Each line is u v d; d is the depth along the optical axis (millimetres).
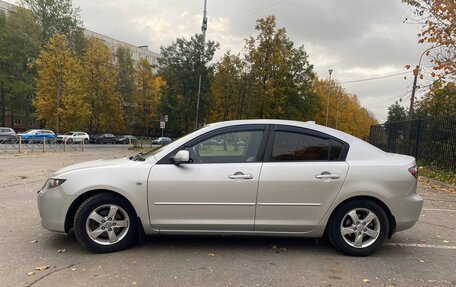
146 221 4203
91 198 4176
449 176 11523
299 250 4469
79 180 4176
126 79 55188
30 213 6016
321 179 4199
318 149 4371
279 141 4359
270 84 28766
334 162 4305
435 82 12359
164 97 39812
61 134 40062
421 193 9336
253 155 4312
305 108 34188
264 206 4191
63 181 4203
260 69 28547
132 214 4285
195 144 4352
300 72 34219
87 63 46656
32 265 3832
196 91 35688
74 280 3467
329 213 4238
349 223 4305
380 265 4039
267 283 3496
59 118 39375
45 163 14336
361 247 4262
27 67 44000
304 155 4340
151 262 3973
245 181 4168
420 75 12305
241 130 4406
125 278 3535
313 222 4234
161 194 4164
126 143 51094
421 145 14828
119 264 3895
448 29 11289
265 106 28875
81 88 40375
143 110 58500
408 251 4551
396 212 4277
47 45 39844
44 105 38531
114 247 4242
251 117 28406
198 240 4766
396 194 4258
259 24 28828
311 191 4203
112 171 4211
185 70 35500
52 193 4195
